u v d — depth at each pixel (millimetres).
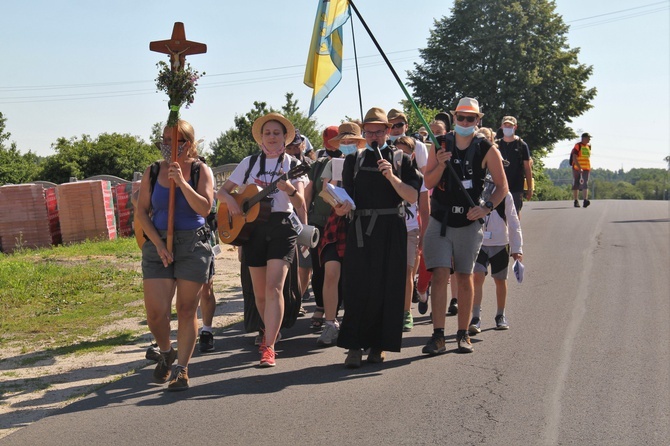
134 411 5246
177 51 5543
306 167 6270
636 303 9000
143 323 8109
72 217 17172
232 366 6434
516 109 48562
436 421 5031
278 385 5836
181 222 5586
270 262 6379
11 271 11484
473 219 6527
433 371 6199
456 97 50250
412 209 7754
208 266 5688
